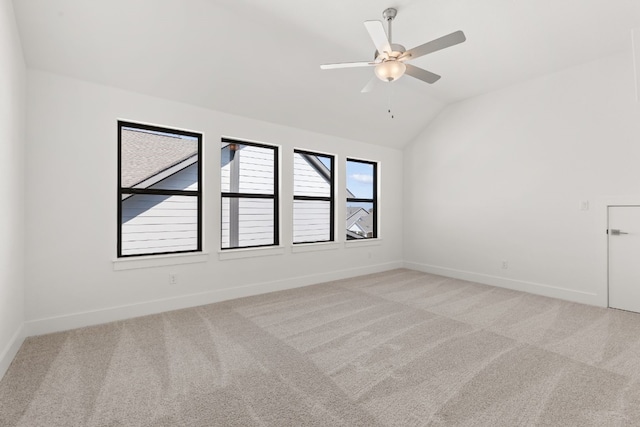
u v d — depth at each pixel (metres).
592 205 3.34
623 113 3.13
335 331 2.58
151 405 1.59
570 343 2.34
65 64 2.50
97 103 2.70
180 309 3.13
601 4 2.44
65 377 1.84
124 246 3.38
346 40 2.97
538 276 3.76
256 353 2.18
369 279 4.52
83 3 2.21
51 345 2.27
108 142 2.76
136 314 2.90
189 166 5.47
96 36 2.41
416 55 2.31
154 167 5.23
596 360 2.07
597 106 3.30
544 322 2.79
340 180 4.57
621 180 3.15
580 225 3.43
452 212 4.68
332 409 1.57
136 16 2.39
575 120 3.45
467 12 2.56
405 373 1.92
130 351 2.19
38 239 2.46
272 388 1.75
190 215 3.44
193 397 1.66
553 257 3.63
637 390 1.73
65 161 2.57
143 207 5.04
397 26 2.75
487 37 2.92
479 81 3.88
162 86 2.94
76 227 2.62
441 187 4.83
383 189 5.12
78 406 1.57
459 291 3.86
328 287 4.05
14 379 1.82
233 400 1.64
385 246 5.17
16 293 2.20
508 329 2.62
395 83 3.93
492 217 4.20
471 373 1.91
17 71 2.18
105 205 2.75
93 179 2.69
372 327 2.66
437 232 4.90
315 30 2.81
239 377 1.86
